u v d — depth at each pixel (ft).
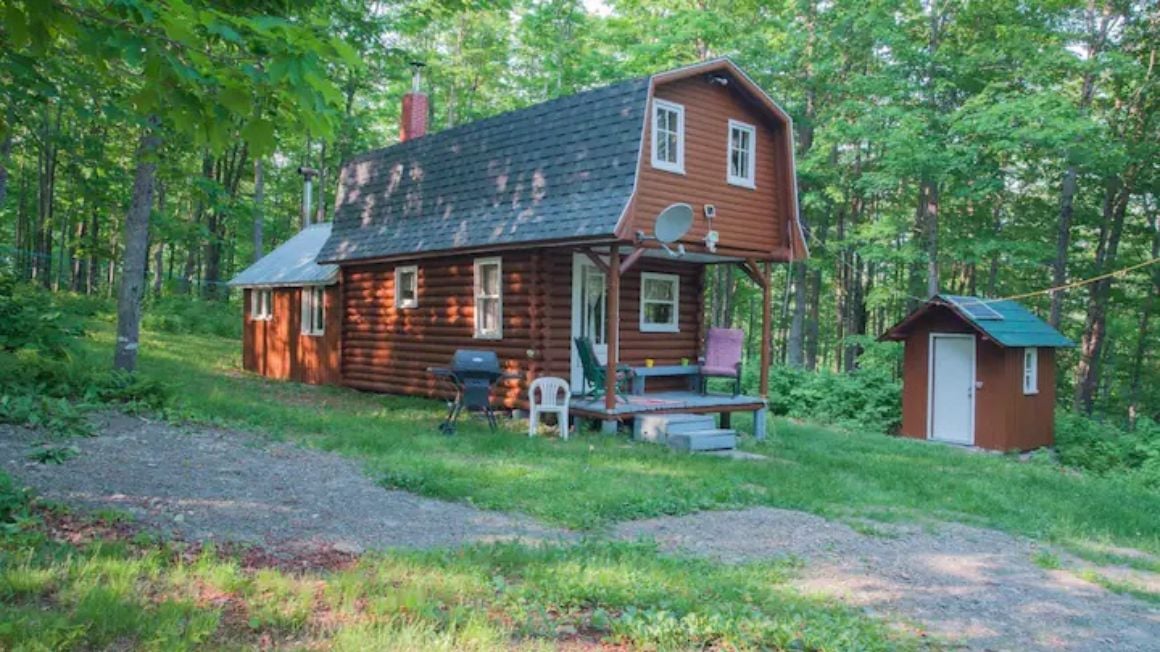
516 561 19.57
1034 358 59.57
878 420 65.10
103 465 25.94
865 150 89.81
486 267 50.08
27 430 29.45
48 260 105.70
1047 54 68.74
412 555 19.15
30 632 12.61
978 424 58.29
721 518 26.66
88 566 15.83
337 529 21.90
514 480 29.27
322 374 65.05
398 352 57.06
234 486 25.40
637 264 51.90
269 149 13.89
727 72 45.78
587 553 20.63
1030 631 18.04
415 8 53.78
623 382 47.09
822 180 90.17
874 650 15.43
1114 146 66.85
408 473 28.91
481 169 49.78
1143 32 76.07
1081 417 67.00
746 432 50.37
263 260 77.36
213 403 41.68
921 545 24.97
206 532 20.15
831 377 70.54
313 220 133.18
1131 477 49.26
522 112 48.11
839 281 103.24
